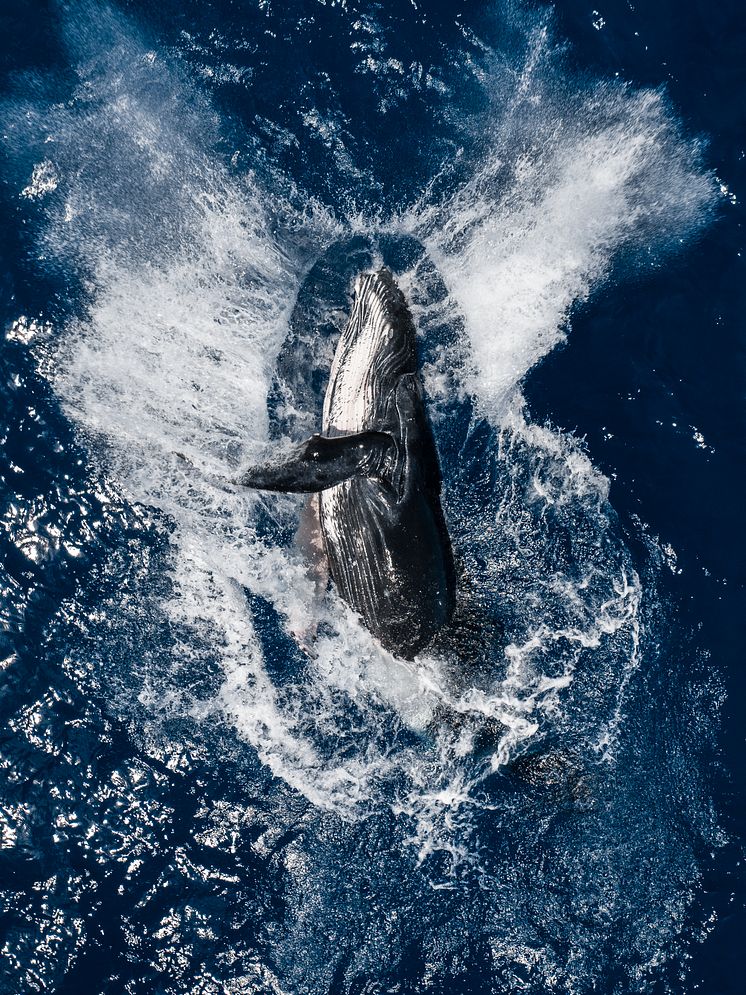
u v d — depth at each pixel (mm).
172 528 11633
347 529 10570
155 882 10102
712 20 13672
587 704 11172
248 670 11234
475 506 11695
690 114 13266
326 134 12914
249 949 9961
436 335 12023
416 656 10867
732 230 12789
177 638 11266
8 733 10602
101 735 10703
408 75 13094
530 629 11344
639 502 11789
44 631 11047
